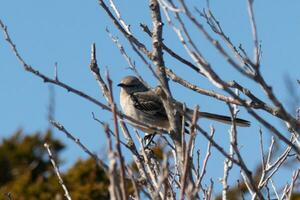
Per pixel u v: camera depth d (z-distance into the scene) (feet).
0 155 99.04
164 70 37.47
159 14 38.68
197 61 29.50
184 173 28.17
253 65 28.73
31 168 96.68
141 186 33.71
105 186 88.79
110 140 27.12
